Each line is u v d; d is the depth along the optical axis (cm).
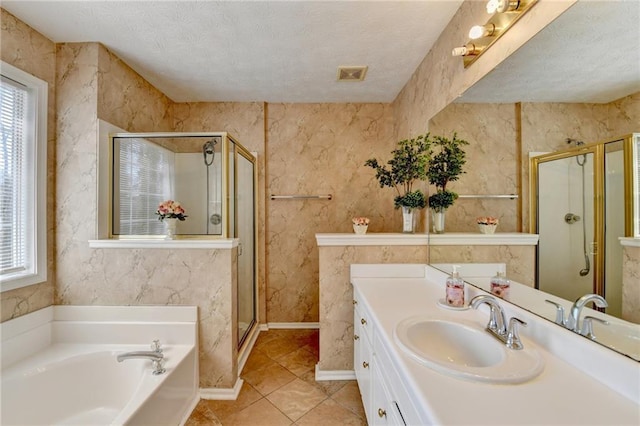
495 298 120
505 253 122
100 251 190
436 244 184
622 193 77
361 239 196
